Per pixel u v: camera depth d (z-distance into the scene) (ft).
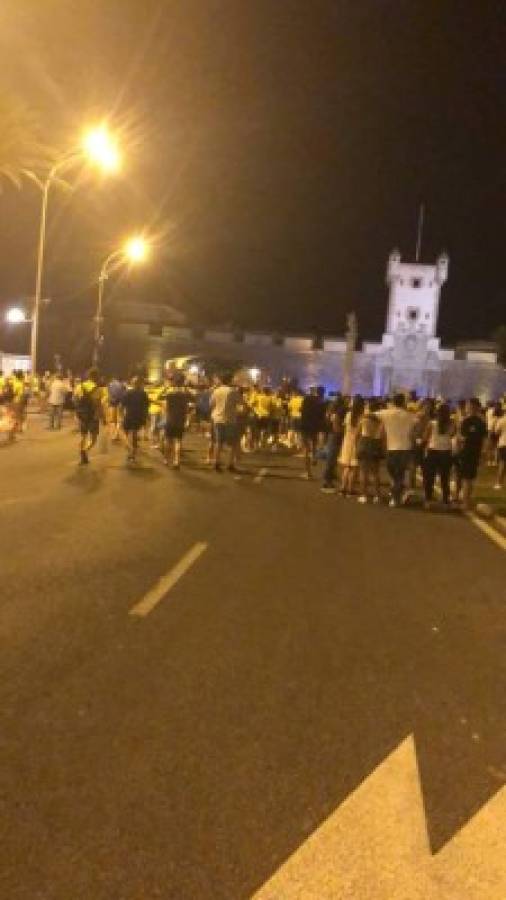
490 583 20.77
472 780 9.86
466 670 13.93
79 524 25.14
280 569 20.80
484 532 29.17
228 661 13.60
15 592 16.92
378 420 35.91
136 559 20.74
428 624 16.60
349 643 15.01
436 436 35.42
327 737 10.85
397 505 35.19
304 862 7.90
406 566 22.33
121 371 223.10
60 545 21.77
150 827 8.32
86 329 220.02
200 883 7.46
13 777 9.22
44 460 43.73
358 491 39.96
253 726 11.05
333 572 20.90
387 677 13.34
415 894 7.55
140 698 11.78
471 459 35.09
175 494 33.88
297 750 10.39
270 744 10.51
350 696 12.41
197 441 68.33
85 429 42.34
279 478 43.62
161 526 25.90
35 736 10.32
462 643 15.44
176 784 9.27
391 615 17.10
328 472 39.52
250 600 17.53
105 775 9.37
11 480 34.53
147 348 223.92
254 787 9.32
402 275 228.22
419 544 25.95
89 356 220.43
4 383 56.18
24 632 14.43
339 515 31.32
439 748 10.73
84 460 42.60
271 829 8.45
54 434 64.13
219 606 16.87
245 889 7.42
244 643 14.60
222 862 7.80
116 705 11.47
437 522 31.09
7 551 20.63
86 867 7.58
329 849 8.16
